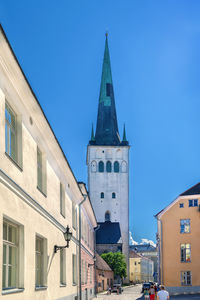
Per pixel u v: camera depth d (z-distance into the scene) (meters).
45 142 14.31
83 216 28.95
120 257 87.00
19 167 10.80
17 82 10.32
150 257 173.38
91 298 36.44
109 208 97.88
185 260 41.25
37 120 12.76
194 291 40.25
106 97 105.69
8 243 10.09
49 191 15.17
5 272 9.80
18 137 11.23
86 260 31.11
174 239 41.97
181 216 42.16
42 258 14.24
